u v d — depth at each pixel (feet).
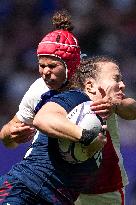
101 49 105.19
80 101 30.45
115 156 38.93
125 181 40.16
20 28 108.47
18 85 102.22
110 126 38.81
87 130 29.22
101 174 38.70
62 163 30.71
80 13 108.27
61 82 35.04
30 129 36.76
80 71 33.63
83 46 105.70
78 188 31.76
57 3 109.60
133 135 82.99
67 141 29.89
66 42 34.99
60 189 30.99
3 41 107.14
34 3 110.01
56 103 30.09
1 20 108.78
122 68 103.04
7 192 30.99
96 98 32.91
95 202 39.52
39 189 30.76
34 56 105.91
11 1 110.11
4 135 39.45
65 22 37.60
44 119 29.19
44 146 31.01
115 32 106.73
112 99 32.99
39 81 38.70
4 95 100.99
